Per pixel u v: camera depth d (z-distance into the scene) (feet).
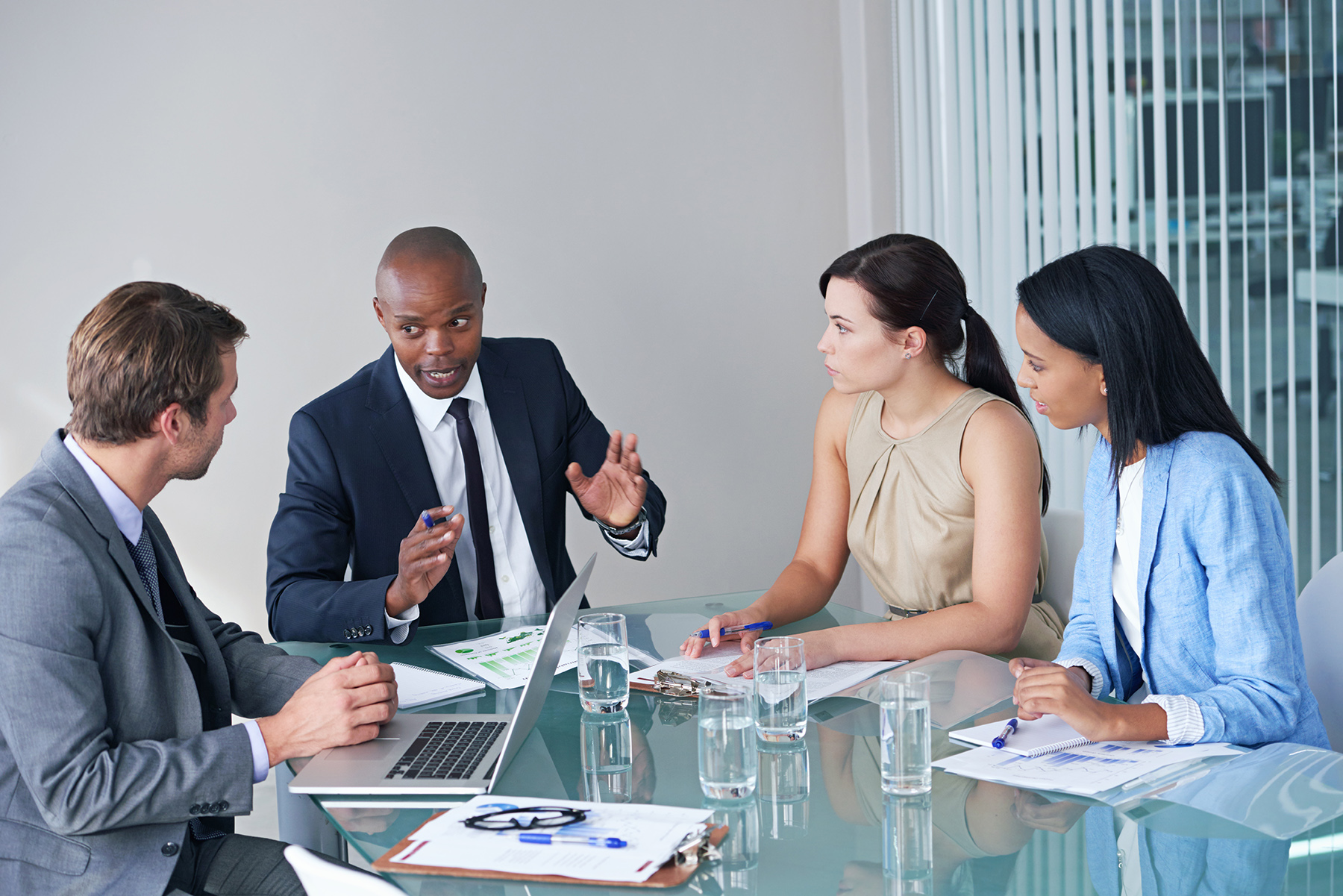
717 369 12.25
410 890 3.31
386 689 4.77
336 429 7.27
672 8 11.67
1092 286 4.78
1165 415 4.81
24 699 4.09
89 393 4.51
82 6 9.86
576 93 11.41
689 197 11.94
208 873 4.97
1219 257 8.92
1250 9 8.54
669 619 6.81
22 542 4.22
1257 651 4.47
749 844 3.61
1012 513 6.23
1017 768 4.16
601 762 4.44
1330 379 8.21
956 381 6.84
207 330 4.70
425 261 6.97
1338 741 5.21
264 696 5.42
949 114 11.60
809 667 5.63
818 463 7.50
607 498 7.29
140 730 4.52
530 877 3.34
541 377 8.14
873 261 6.42
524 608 7.77
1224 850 3.45
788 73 12.22
